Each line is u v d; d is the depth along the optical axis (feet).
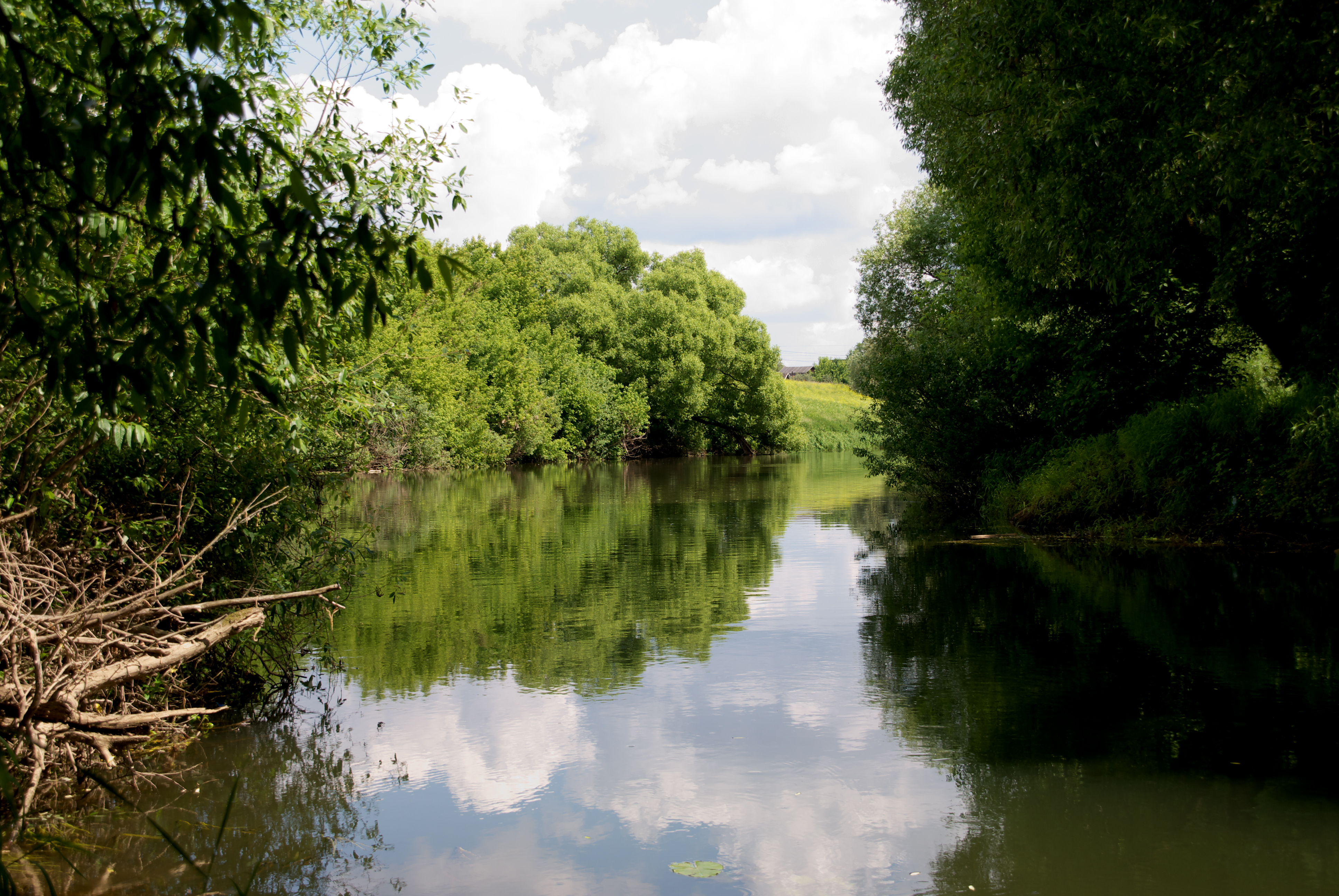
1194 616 29.63
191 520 22.33
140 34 7.79
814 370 353.72
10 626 15.60
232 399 8.64
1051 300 53.72
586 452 154.20
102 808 16.02
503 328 133.18
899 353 67.31
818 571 40.68
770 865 13.87
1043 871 13.48
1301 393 42.11
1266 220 35.55
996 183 32.04
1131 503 49.47
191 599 21.54
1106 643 26.53
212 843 14.69
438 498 78.33
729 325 176.45
